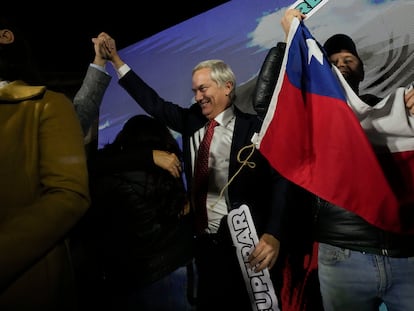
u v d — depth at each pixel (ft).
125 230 5.04
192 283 5.32
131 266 5.02
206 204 5.36
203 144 5.58
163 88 8.14
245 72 7.04
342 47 5.99
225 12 7.43
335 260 4.36
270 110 4.58
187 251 5.23
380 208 4.04
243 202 5.12
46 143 2.26
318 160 4.29
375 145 4.52
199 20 7.77
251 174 5.16
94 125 8.85
